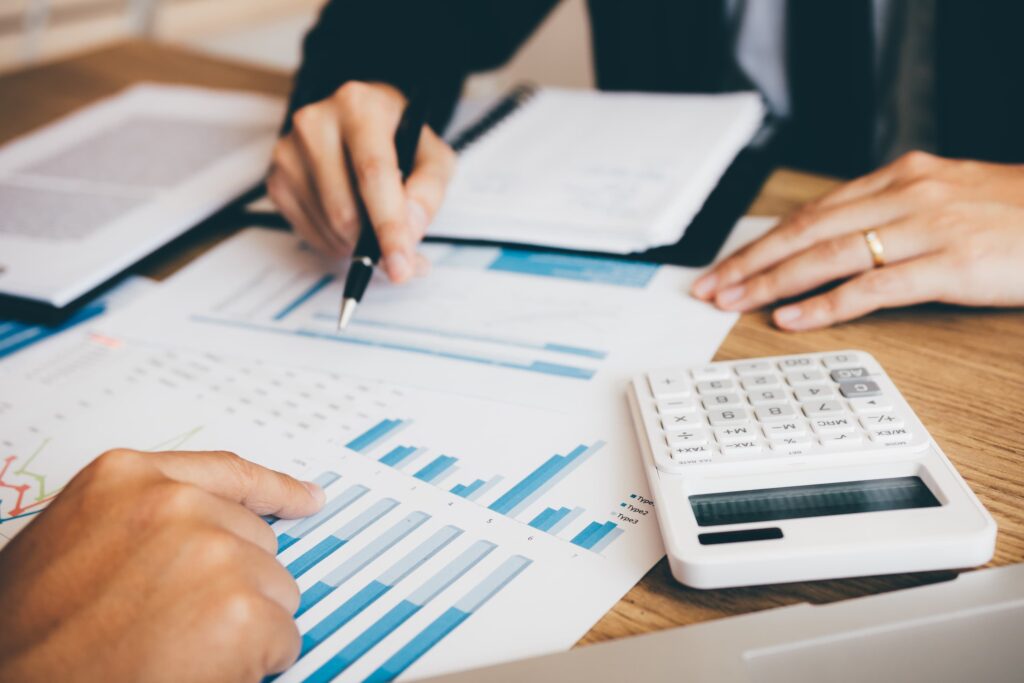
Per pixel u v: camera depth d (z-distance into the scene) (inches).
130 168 25.9
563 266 20.1
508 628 11.2
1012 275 16.2
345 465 14.6
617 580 11.8
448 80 26.7
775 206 21.5
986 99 26.0
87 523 11.3
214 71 34.6
